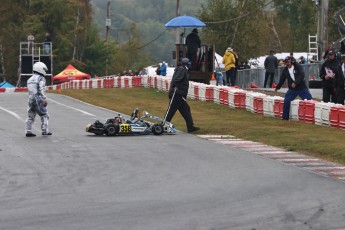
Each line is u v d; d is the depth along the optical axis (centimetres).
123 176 2089
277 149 2680
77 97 5541
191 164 2302
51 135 3097
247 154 2542
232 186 1917
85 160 2388
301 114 3631
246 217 1543
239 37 9450
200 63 5641
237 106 4400
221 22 9269
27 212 1617
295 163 2338
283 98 3847
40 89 3039
